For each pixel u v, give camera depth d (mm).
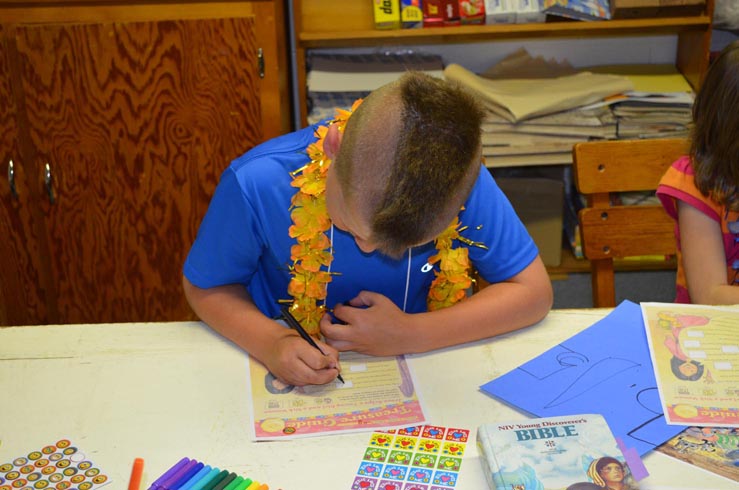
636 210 1609
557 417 955
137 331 1217
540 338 1192
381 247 905
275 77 2084
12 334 1200
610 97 2430
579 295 2662
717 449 954
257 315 1197
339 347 1145
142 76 2053
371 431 988
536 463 882
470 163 875
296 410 1031
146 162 2150
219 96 2090
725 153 1385
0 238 2189
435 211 861
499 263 1280
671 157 1592
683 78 2596
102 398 1056
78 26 1992
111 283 2297
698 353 1124
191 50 2035
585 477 864
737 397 1041
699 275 1440
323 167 1197
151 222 2225
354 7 2375
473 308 1192
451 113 858
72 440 975
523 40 2727
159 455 950
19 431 990
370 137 843
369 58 2484
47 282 2268
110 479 912
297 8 2289
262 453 951
